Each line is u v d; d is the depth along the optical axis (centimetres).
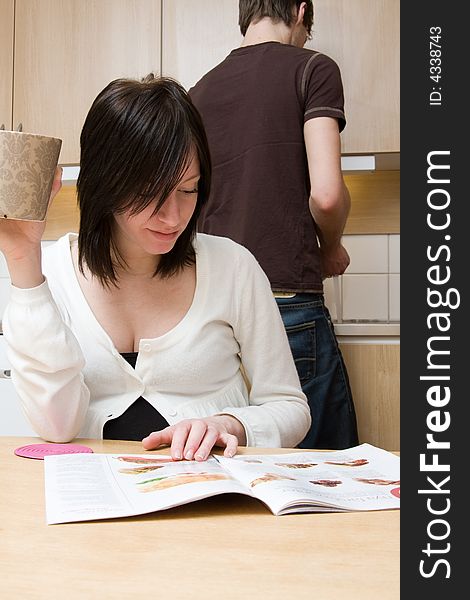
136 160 115
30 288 119
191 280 137
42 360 117
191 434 102
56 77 288
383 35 267
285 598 51
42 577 55
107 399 132
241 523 71
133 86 119
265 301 141
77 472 88
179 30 281
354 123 267
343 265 231
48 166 97
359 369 246
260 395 138
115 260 131
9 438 121
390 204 299
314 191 201
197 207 130
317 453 105
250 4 217
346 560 60
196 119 120
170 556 60
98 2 286
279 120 208
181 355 132
